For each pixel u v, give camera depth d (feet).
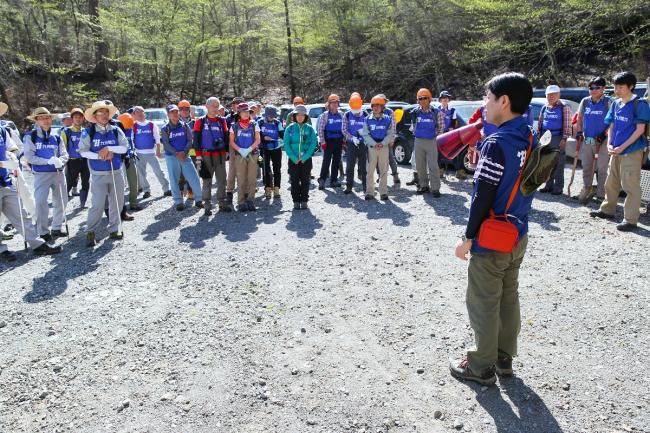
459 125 32.68
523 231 9.25
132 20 93.45
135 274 17.21
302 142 25.25
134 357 11.62
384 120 26.32
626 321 12.47
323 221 23.38
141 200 30.68
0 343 12.54
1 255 19.44
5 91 87.04
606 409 9.18
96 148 20.61
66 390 10.41
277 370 10.84
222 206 26.13
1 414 9.69
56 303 14.96
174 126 26.43
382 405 9.53
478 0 62.90
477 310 9.60
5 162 19.03
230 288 15.56
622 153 19.43
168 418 9.34
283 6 101.76
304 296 14.74
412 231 21.03
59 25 99.35
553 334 12.03
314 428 8.93
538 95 42.86
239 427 9.03
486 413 9.19
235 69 118.42
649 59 58.95
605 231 19.79
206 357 11.48
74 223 25.44
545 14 61.52
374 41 88.74
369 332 12.44
